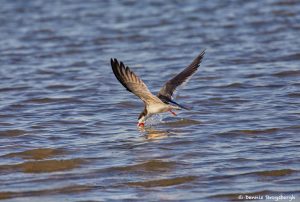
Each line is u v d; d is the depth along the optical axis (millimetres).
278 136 15492
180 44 26188
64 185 13164
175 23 29734
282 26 28125
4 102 19234
